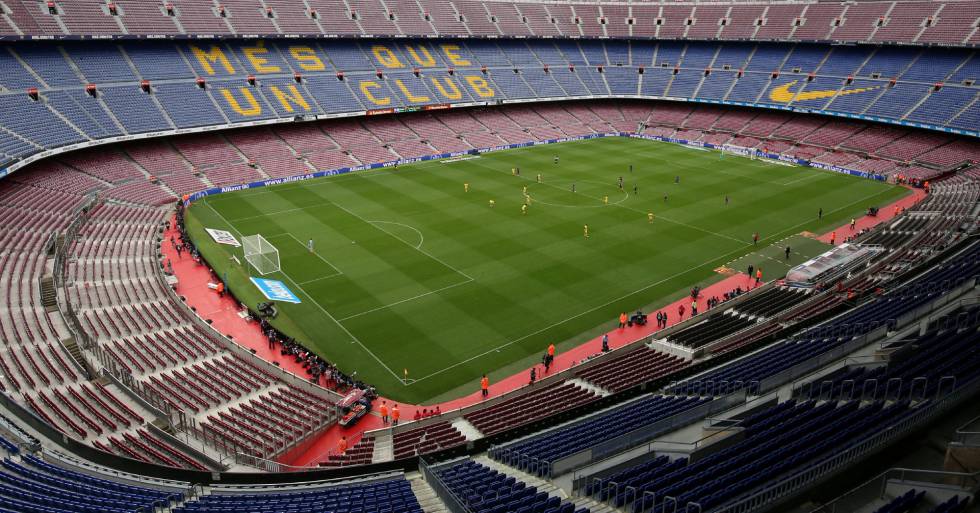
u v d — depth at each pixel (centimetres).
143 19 8400
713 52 11888
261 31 9269
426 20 10981
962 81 9119
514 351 4219
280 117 8738
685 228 6425
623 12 12688
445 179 8194
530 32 11912
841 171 8675
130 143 7869
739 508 1723
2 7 7338
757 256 5741
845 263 5262
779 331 3803
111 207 6462
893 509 1591
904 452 1950
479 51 11544
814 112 9950
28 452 2656
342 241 6019
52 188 6412
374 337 4366
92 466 2675
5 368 3412
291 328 4481
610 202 7231
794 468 1905
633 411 2886
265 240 6038
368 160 8856
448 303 4822
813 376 2748
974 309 3097
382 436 3378
